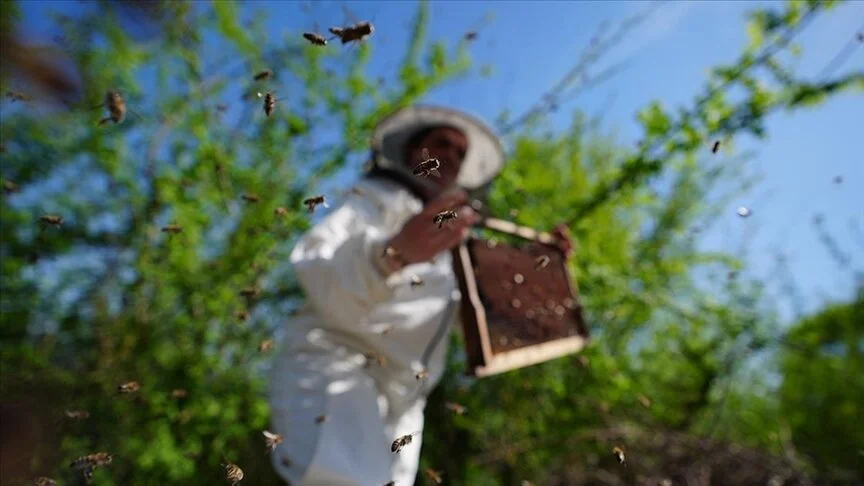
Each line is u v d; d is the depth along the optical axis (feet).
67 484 10.79
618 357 17.04
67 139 13.32
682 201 18.26
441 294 8.41
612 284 15.62
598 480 15.39
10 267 13.70
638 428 15.71
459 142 9.52
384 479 6.57
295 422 6.82
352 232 7.65
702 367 17.52
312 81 14.90
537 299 9.08
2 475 4.52
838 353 21.62
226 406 13.62
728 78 11.67
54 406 7.88
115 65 12.14
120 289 14.55
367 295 6.74
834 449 18.72
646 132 12.48
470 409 15.11
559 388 15.34
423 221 6.59
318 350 7.30
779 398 21.27
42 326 14.38
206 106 14.01
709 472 14.23
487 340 7.72
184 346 14.29
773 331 17.85
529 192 15.85
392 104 15.60
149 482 12.05
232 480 5.33
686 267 17.57
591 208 14.44
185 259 14.11
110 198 14.51
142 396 12.37
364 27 5.49
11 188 10.62
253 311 14.47
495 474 16.08
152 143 13.74
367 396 7.03
